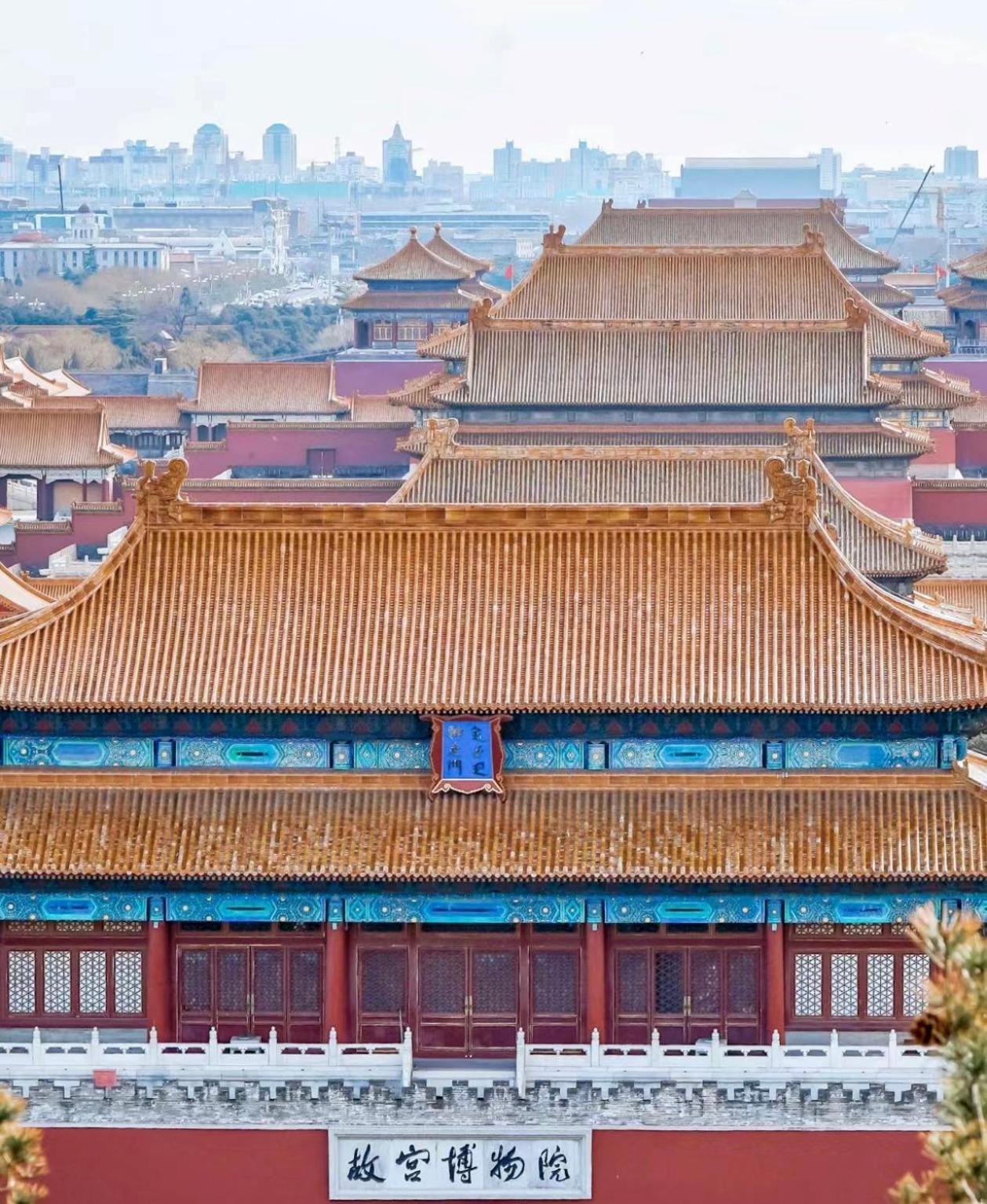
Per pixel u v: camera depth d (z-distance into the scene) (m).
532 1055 103.19
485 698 102.94
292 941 105.44
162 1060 102.94
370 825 103.31
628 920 103.81
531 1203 103.19
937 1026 51.97
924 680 102.44
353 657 104.81
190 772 104.81
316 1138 103.31
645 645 104.62
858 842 101.69
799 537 107.56
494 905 103.81
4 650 105.12
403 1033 105.00
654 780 104.06
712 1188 102.69
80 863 101.62
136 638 105.62
